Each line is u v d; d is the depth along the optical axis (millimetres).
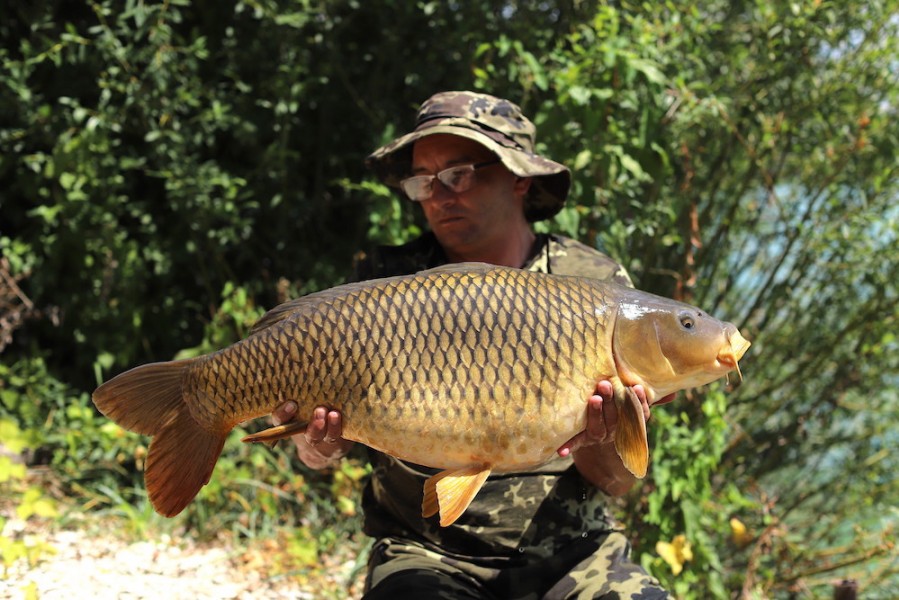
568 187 2953
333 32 5000
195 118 4848
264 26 4957
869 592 4734
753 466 5059
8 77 4797
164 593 3553
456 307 2064
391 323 2068
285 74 4934
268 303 5270
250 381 2123
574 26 4613
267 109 5102
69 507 4277
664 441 3998
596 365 2074
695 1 4395
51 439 4562
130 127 4965
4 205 5070
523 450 2068
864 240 4555
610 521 2672
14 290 4766
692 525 3895
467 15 4766
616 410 2096
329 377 2080
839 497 5039
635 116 4254
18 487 4285
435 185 2754
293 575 3896
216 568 3898
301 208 5152
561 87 4094
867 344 4703
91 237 4922
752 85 4578
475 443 2061
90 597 3404
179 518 4277
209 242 5016
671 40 4352
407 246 2938
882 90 4656
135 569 3752
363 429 2096
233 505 4422
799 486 5230
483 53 4676
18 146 4875
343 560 4168
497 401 2043
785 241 4941
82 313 5020
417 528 2600
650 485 4102
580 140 4219
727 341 2092
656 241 4316
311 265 5203
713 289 5137
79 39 4699
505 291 2076
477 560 2533
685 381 2111
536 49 4680
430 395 2053
